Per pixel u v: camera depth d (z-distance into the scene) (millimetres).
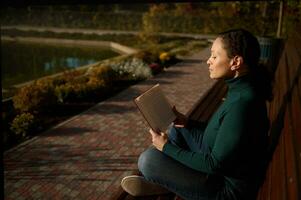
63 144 6340
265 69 2182
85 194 4758
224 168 2074
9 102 8930
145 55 15562
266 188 2215
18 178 5156
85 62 23312
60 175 5246
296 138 1864
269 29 15547
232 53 2078
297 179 1521
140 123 7438
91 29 40750
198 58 17406
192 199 2426
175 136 2898
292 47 4453
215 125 2176
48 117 8070
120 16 41031
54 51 28688
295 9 11812
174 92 10289
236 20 19250
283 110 2783
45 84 9375
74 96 9352
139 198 2939
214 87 7699
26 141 6465
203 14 36062
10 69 21078
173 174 2424
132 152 6012
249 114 1997
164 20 36906
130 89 10586
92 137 6656
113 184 4996
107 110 8359
